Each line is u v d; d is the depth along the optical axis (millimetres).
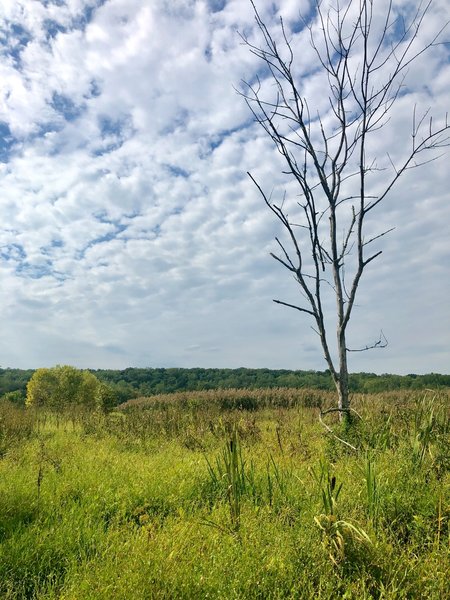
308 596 3197
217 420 11297
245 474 5977
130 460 7730
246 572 3393
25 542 4219
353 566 3549
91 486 5961
